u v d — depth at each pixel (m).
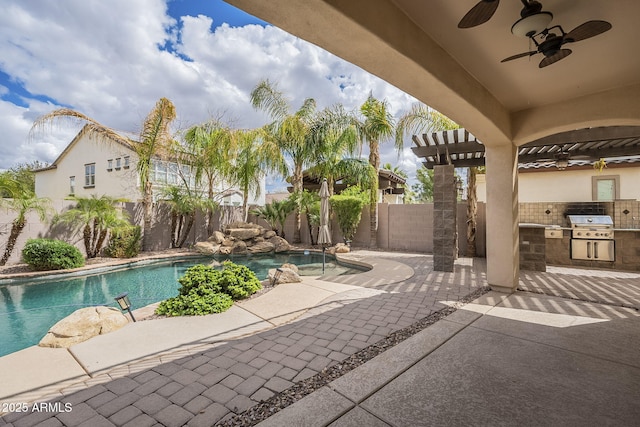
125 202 11.09
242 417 2.08
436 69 3.14
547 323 3.82
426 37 3.00
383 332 3.56
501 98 4.52
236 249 11.45
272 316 4.14
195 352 3.06
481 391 2.38
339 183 15.85
